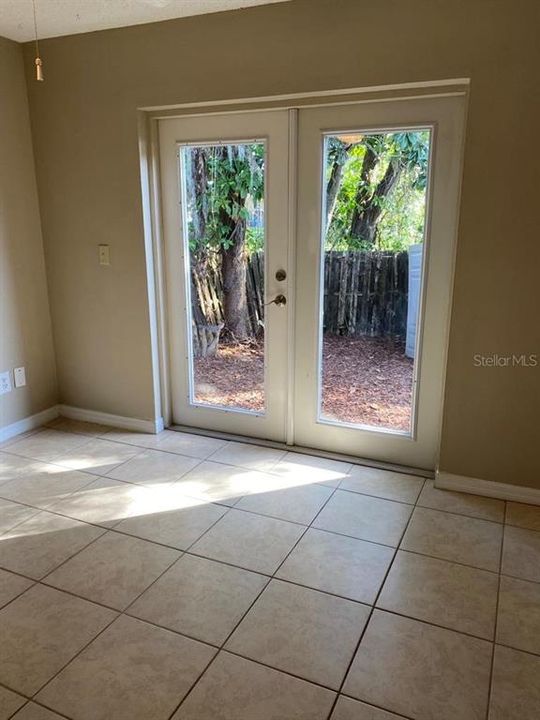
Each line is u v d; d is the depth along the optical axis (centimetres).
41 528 235
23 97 310
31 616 186
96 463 294
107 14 261
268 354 304
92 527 235
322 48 244
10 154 307
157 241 310
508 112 220
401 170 256
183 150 296
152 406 329
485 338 243
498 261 234
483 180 228
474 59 221
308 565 211
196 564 212
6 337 320
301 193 275
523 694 157
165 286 320
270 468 287
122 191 301
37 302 336
